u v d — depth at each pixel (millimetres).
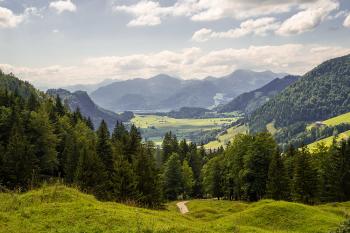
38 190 38531
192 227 30547
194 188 158250
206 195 156875
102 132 96438
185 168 141750
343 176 94750
